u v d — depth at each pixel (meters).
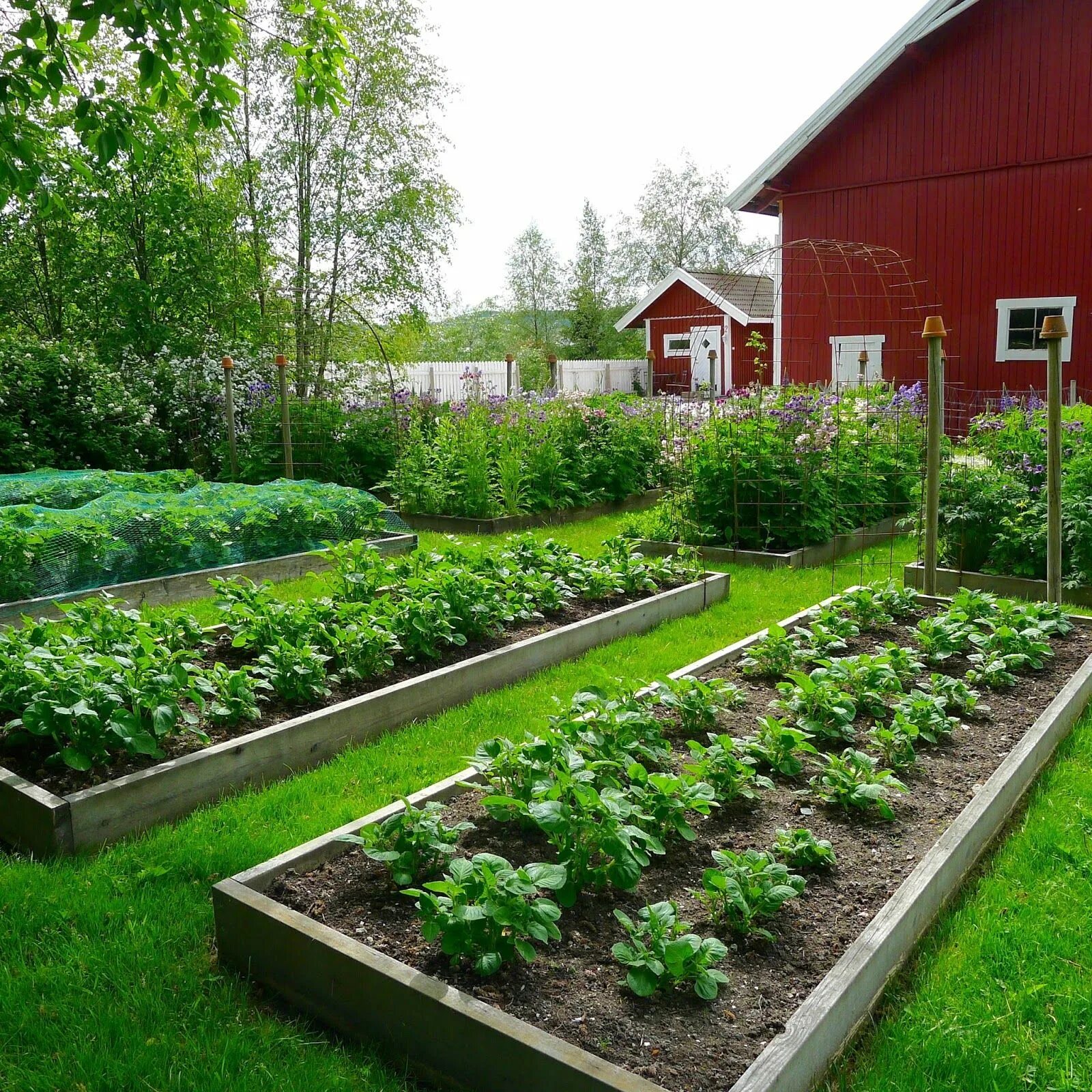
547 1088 2.23
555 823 2.85
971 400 16.98
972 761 3.97
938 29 15.95
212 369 15.12
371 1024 2.56
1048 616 5.67
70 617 4.96
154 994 2.78
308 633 5.07
